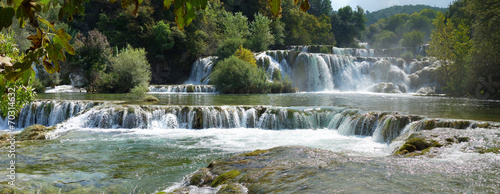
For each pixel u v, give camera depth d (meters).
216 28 51.06
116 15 46.28
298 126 13.82
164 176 6.96
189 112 14.09
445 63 29.66
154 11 47.62
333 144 10.55
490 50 23.30
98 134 12.28
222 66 28.88
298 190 3.92
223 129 13.77
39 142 10.61
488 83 23.38
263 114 14.20
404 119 11.14
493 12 23.05
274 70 34.53
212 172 5.50
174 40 44.72
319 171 4.84
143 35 43.09
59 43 1.21
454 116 11.95
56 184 6.21
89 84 30.81
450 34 29.12
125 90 28.20
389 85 32.44
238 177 4.88
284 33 64.00
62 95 23.61
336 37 96.62
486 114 12.77
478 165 5.16
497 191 3.83
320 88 35.62
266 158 6.11
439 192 3.77
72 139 11.23
